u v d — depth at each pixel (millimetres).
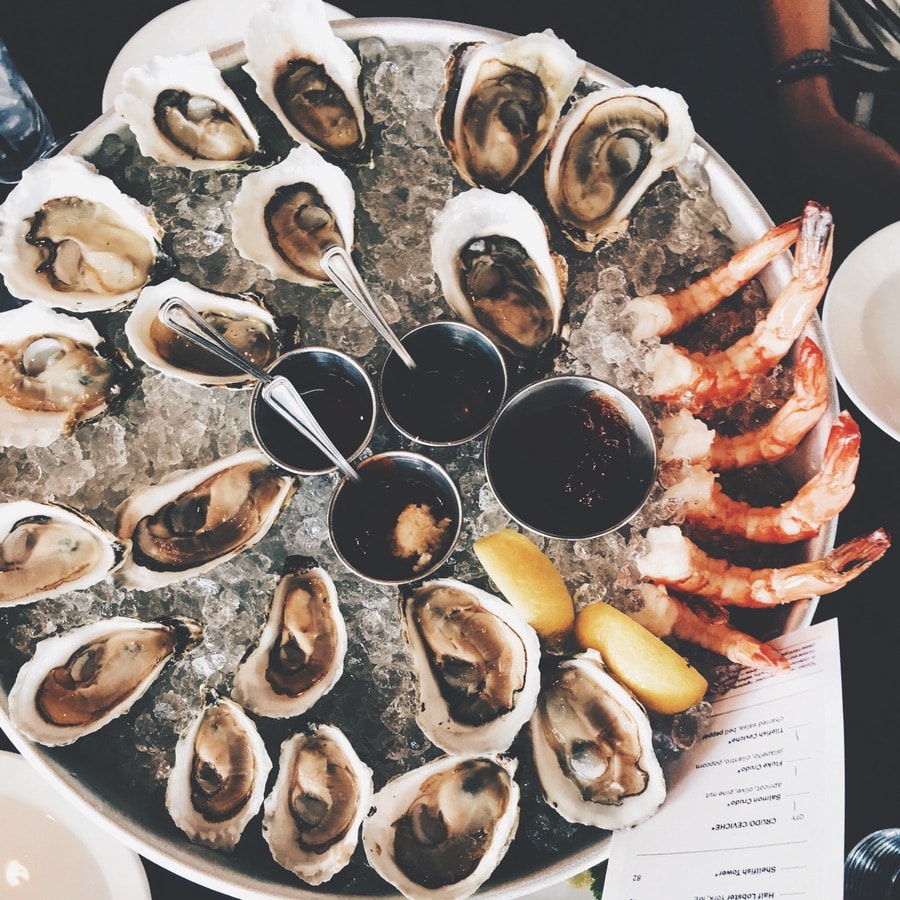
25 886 495
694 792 448
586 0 697
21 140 609
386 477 486
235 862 462
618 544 484
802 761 417
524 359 516
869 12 633
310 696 484
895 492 539
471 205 515
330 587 492
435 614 493
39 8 674
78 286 541
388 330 457
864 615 527
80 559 510
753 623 490
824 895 386
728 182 521
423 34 542
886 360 519
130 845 460
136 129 540
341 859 455
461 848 469
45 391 526
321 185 530
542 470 484
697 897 418
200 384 510
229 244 548
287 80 546
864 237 595
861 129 617
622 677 463
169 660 496
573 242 529
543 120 539
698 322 524
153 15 676
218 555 508
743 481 509
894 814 505
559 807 460
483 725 477
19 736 471
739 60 665
